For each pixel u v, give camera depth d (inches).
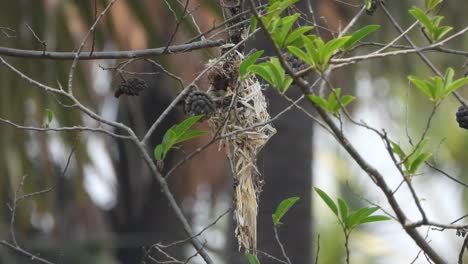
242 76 220.1
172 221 631.2
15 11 426.9
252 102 249.9
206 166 623.8
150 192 627.5
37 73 432.8
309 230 432.1
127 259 623.8
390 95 617.9
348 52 215.9
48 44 431.8
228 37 253.8
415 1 553.0
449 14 569.0
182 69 423.5
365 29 211.0
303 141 433.4
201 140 614.5
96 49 425.1
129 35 431.2
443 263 200.7
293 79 198.8
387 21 553.9
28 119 457.1
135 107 546.3
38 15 428.5
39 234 566.6
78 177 475.8
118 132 553.3
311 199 434.6
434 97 206.1
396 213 200.4
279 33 209.8
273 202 429.7
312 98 198.2
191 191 629.3
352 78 593.3
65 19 430.6
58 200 565.6
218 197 629.9
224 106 248.1
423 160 206.1
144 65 526.3
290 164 431.5
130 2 421.4
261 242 426.3
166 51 248.8
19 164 477.1
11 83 434.0
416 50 218.4
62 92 229.8
